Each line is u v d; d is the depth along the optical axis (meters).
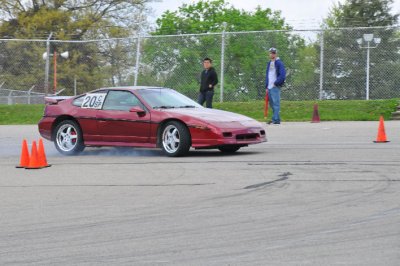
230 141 18.62
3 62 41.56
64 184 15.05
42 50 41.88
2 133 29.14
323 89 36.09
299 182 14.37
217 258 8.62
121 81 39.22
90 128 20.42
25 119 35.66
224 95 37.03
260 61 36.97
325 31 35.91
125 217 11.37
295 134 25.44
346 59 35.84
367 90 34.84
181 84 37.66
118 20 69.00
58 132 20.97
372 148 20.30
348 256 8.52
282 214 11.20
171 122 19.16
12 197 13.60
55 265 8.53
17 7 68.75
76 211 12.00
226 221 10.80
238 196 12.97
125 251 9.12
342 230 9.93
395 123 28.97
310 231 9.93
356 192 13.02
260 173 15.73
